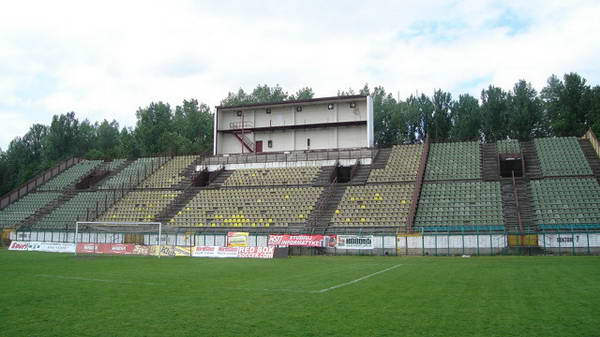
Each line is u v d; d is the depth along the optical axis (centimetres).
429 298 1842
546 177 5353
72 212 6309
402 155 6331
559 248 4147
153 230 5194
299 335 1266
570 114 7894
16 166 10938
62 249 4938
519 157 5834
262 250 4262
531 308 1606
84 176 7406
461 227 4678
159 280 2502
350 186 5747
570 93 8031
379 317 1489
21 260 3875
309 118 6862
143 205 6206
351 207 5297
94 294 2012
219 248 4375
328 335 1266
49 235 5638
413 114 9856
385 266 3269
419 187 5447
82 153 12250
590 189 4941
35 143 13538
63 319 1492
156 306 1709
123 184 6850
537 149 5988
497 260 3662
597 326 1340
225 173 6744
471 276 2561
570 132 7831
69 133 12088
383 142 10225
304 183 6097
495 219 4738
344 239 4559
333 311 1595
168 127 11019
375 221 4984
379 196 5412
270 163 6656
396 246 4447
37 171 9581
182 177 6838
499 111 8894
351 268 3139
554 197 4897
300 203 5594
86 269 3120
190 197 6216
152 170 7219
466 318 1461
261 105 6975
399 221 4916
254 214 5519
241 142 7131
